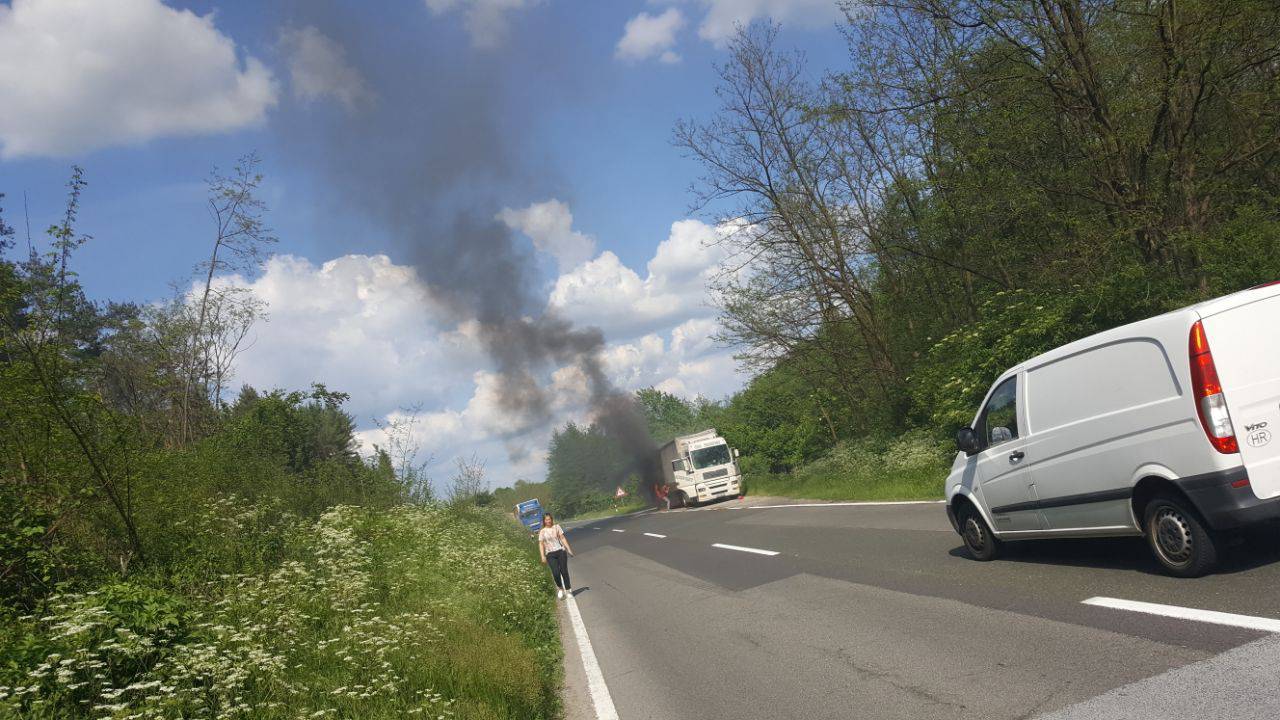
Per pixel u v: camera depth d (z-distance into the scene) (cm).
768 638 683
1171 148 1479
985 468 757
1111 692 393
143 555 810
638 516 4097
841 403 3139
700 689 574
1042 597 604
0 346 665
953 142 1828
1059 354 656
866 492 1964
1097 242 1534
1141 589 558
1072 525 656
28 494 691
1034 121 1616
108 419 766
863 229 2441
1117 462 593
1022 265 1872
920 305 2638
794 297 2614
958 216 1933
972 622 583
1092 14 1512
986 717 400
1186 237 1401
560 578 1282
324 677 574
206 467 1145
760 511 2306
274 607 694
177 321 2073
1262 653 395
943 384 1972
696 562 1365
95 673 473
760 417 4012
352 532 1094
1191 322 528
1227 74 1402
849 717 446
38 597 652
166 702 443
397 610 859
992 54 1616
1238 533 551
